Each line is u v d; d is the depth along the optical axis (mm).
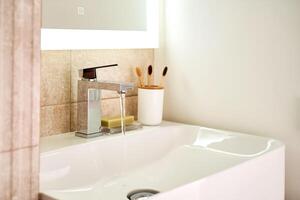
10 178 734
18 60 725
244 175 1021
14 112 729
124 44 1406
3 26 697
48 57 1180
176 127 1407
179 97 1492
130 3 1421
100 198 1068
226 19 1345
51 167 1047
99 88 1168
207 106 1421
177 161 1333
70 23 1232
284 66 1239
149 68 1437
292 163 1253
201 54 1416
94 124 1225
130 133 1272
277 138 1275
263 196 1110
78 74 1254
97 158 1166
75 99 1269
